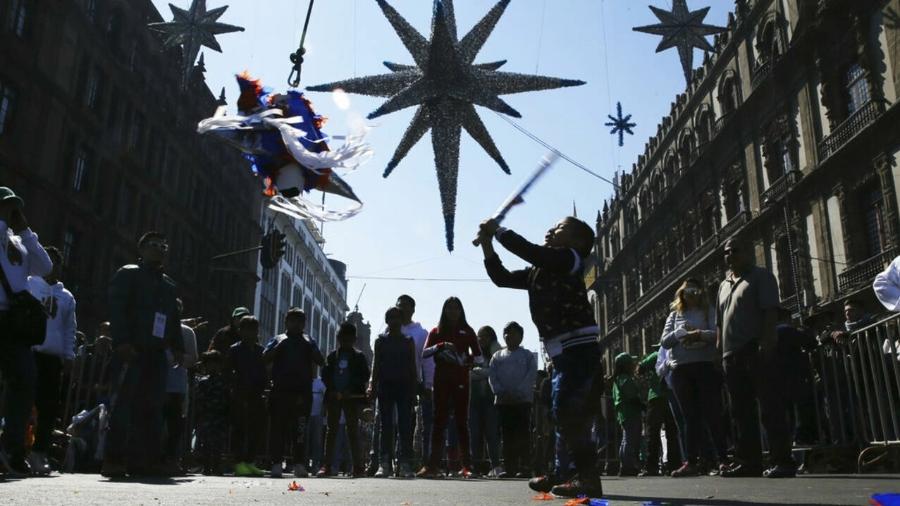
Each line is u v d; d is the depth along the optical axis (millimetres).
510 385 7875
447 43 8578
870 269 18297
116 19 27422
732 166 27125
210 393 8148
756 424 5586
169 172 32812
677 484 4562
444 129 8719
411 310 8922
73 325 5773
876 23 18266
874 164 18203
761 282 5516
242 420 8000
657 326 36094
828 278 20203
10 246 4633
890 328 5648
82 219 24953
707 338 6281
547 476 3541
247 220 43906
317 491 3635
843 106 19922
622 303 43312
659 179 36469
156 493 3156
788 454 5219
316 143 3645
